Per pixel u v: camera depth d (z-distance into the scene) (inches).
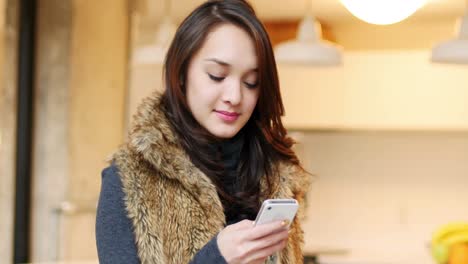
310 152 207.0
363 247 203.6
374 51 187.0
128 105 174.6
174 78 49.1
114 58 163.5
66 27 150.6
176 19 183.5
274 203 43.4
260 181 53.2
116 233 46.4
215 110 48.1
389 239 203.5
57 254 150.9
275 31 191.5
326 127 189.8
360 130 197.9
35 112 151.7
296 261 54.7
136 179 47.0
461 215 201.9
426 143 203.2
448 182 202.7
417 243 202.2
